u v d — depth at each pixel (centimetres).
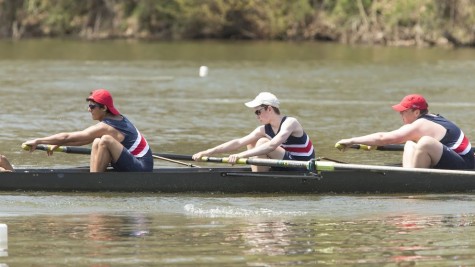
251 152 4003
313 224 3366
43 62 11356
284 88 8881
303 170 4106
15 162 4797
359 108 7438
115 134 3972
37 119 6500
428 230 3262
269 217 3506
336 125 6462
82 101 7588
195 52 13175
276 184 4053
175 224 3350
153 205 3734
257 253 2892
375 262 2798
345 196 4000
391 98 8162
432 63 11512
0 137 5678
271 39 15925
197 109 7206
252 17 15912
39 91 8275
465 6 14638
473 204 3816
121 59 11944
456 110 7319
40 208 3641
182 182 4009
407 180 4091
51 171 4003
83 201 3788
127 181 3969
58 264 2744
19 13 16275
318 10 15812
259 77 9869
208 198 3919
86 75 9838
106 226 3303
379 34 15125
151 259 2808
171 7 16062
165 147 5416
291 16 15850
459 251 2938
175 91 8525
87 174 3944
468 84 9294
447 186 4109
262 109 4053
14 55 12331
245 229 3259
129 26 16138
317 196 3997
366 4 15488
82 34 16225
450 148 4109
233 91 8588
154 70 10531
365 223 3391
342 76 10050
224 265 2750
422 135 4112
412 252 2923
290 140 4100
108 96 3962
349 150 5341
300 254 2889
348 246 3002
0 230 3002
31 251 2898
